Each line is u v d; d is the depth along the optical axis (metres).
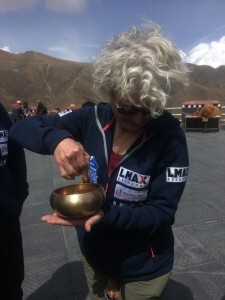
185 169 1.65
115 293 1.85
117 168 1.66
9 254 2.14
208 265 3.42
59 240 4.14
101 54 1.52
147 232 1.64
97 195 1.42
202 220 4.48
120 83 1.38
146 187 1.67
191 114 16.20
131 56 1.38
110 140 1.69
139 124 1.53
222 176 6.72
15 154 2.24
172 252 1.83
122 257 1.74
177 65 1.45
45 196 5.96
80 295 3.10
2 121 2.09
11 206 2.08
